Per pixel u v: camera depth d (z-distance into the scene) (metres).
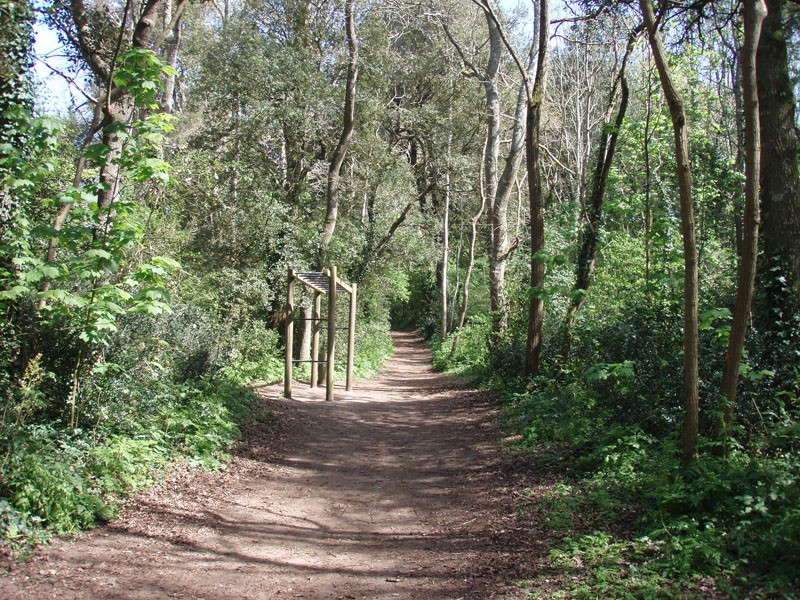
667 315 8.84
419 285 45.00
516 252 23.16
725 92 17.59
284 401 14.80
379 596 4.85
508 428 11.07
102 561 4.97
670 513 5.48
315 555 5.78
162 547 5.48
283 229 20.72
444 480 8.56
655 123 13.50
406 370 27.56
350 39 20.20
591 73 24.33
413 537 6.37
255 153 21.30
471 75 23.19
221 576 5.05
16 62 6.76
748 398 7.05
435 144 27.05
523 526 6.18
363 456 10.15
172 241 14.99
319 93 21.02
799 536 4.34
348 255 23.09
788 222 8.26
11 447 5.40
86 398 6.86
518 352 15.22
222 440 9.05
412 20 23.34
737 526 4.93
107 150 6.71
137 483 6.74
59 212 8.32
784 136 8.43
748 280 6.00
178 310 11.46
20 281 6.30
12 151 6.38
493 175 22.25
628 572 4.59
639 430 7.64
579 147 22.77
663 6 6.23
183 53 25.03
